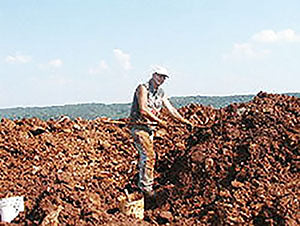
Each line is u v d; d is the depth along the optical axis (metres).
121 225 5.49
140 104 6.49
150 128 6.68
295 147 6.55
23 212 5.88
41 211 5.59
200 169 6.66
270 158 6.46
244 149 6.75
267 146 6.64
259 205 5.64
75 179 7.14
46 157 8.25
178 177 6.82
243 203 5.73
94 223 5.48
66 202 6.00
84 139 9.24
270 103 8.07
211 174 6.52
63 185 6.54
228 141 7.05
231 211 5.62
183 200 6.36
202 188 6.41
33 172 7.49
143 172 6.68
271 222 5.36
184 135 8.77
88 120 10.30
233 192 5.96
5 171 7.53
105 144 9.20
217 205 5.82
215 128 7.49
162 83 6.66
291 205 5.48
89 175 7.71
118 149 9.17
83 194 6.31
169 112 7.08
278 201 5.55
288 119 7.20
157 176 7.43
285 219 5.28
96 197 6.47
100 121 10.35
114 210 6.15
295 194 5.72
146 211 6.26
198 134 7.86
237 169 6.40
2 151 8.31
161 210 6.27
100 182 7.25
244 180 6.21
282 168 6.29
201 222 5.77
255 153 6.56
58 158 8.29
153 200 6.64
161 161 7.94
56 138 9.08
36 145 8.61
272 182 6.07
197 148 7.12
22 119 9.77
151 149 6.68
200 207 6.10
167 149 8.33
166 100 7.04
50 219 5.38
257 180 6.10
